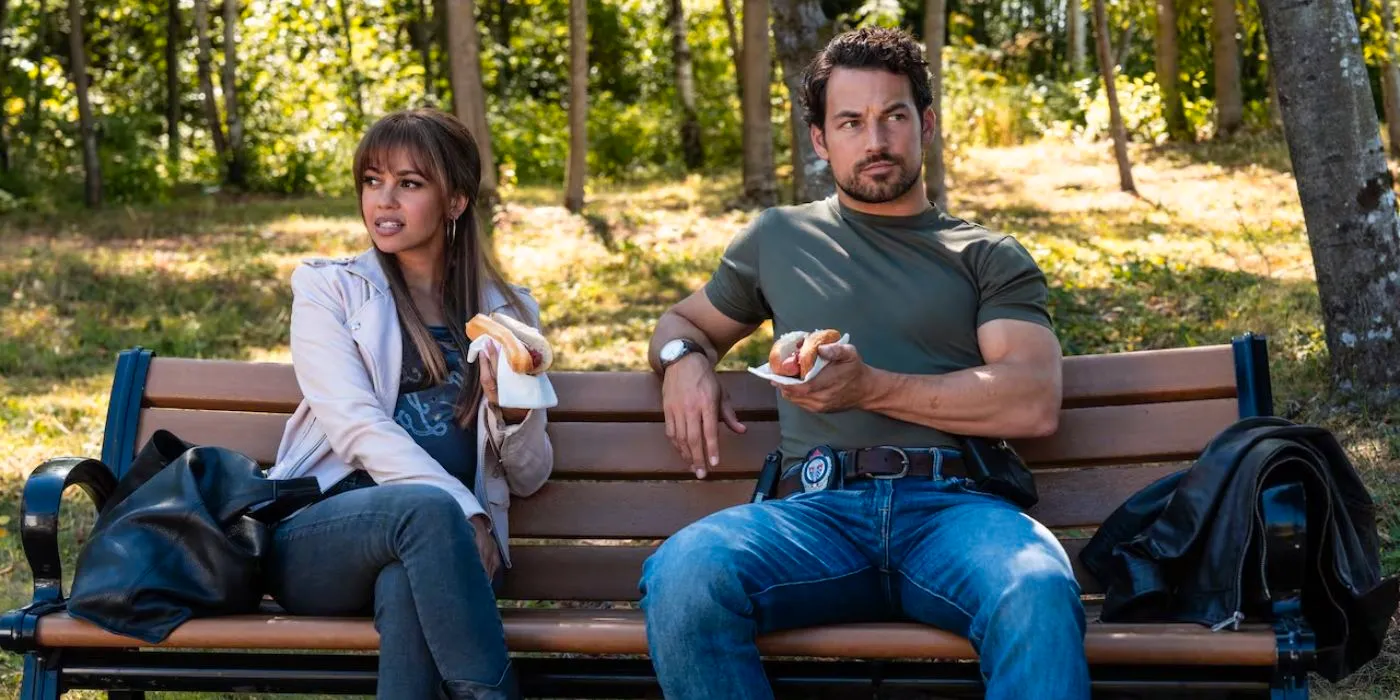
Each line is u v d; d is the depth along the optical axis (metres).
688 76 22.44
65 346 9.13
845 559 3.04
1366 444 5.42
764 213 3.51
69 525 5.59
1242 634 2.72
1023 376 3.12
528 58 29.25
